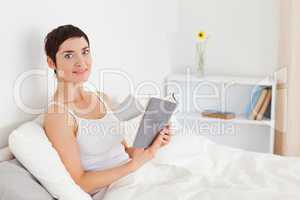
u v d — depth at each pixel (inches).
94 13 99.7
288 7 131.0
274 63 138.6
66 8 90.3
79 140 82.0
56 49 79.7
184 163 95.0
